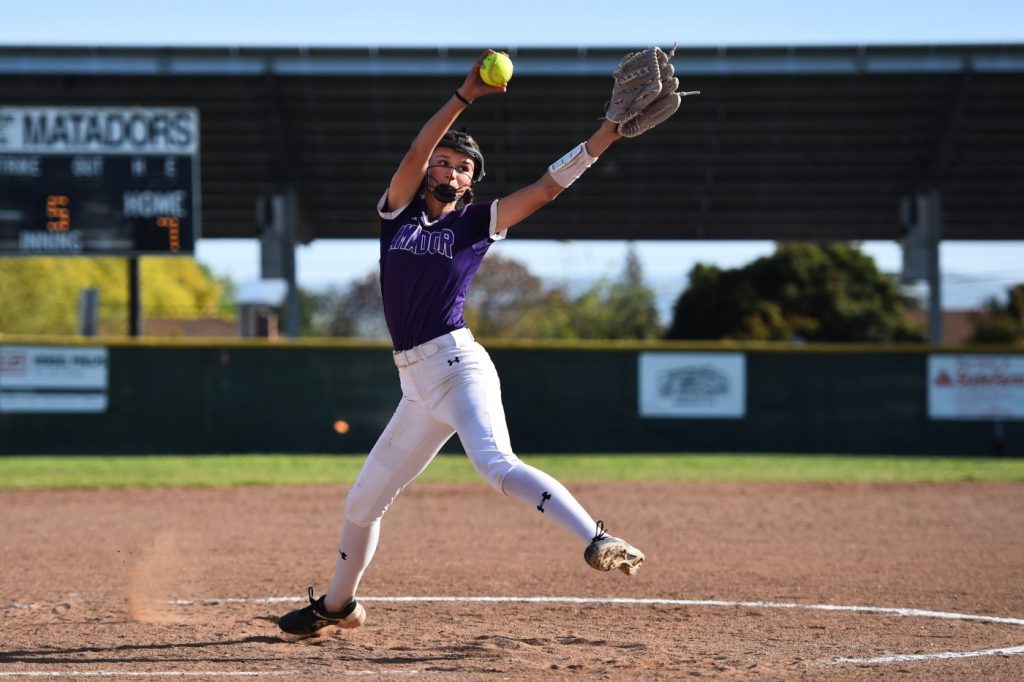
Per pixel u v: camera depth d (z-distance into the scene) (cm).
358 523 1791
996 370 7050
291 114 8781
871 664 1733
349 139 9025
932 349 7019
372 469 1728
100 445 6681
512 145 9206
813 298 15825
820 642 1953
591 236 10500
